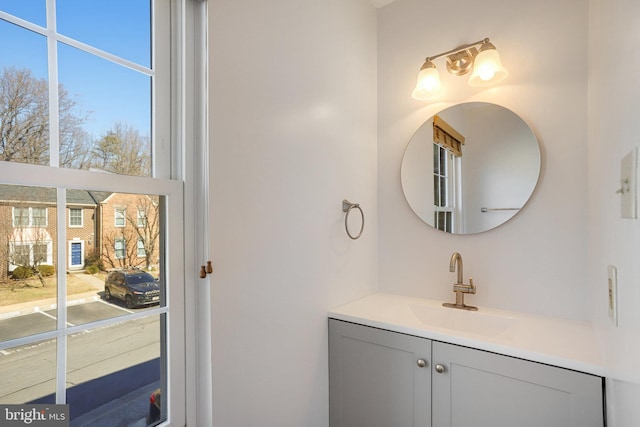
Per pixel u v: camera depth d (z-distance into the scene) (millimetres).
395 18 1855
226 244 1042
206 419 1000
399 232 1837
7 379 680
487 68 1432
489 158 1581
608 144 901
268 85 1194
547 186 1446
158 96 945
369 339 1386
